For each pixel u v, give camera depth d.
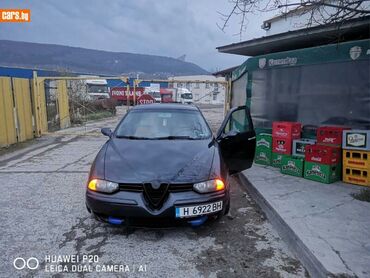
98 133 11.88
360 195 4.23
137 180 3.08
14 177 5.70
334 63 5.53
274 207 3.88
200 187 3.11
